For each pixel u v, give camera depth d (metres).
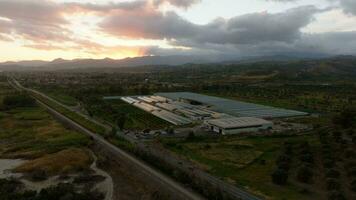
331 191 71.69
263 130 136.12
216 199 66.44
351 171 82.81
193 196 68.81
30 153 103.38
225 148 107.69
